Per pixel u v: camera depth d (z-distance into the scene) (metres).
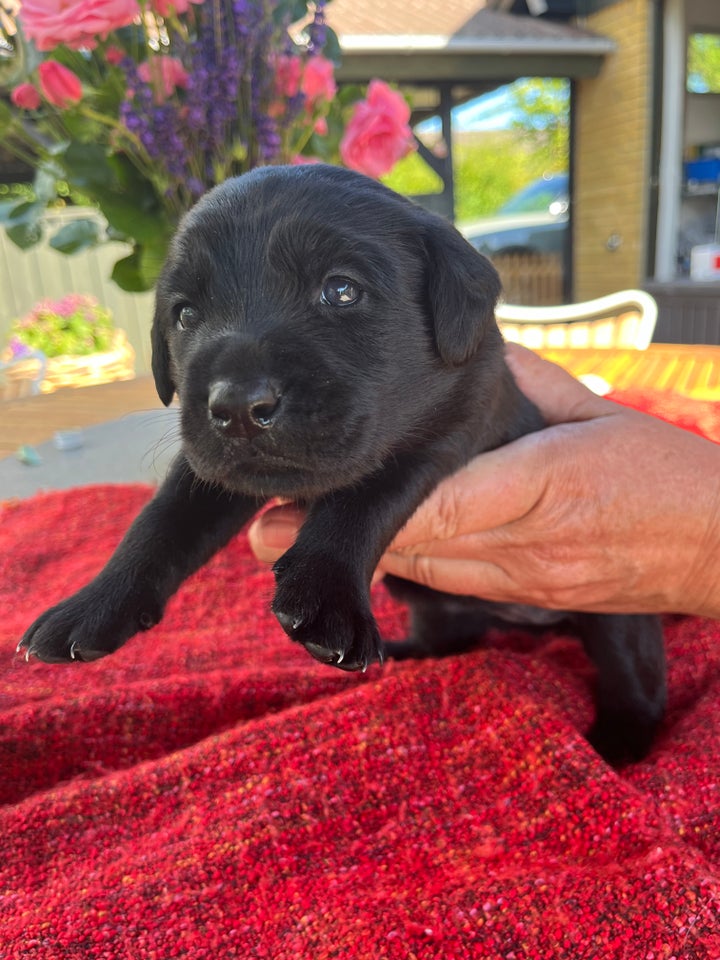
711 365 0.51
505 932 0.16
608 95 1.51
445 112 1.54
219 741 0.22
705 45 1.45
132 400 0.52
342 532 0.22
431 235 0.24
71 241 0.37
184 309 0.23
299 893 0.17
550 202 1.98
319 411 0.21
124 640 0.22
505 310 0.70
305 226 0.22
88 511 0.40
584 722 0.26
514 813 0.19
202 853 0.18
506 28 1.51
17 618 0.31
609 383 0.47
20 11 0.30
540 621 0.33
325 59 0.36
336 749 0.21
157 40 0.33
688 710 0.26
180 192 0.33
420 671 0.24
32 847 0.20
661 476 0.26
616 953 0.15
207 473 0.21
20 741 0.24
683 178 1.47
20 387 0.65
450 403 0.25
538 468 0.25
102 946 0.16
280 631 0.31
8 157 1.40
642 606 0.27
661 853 0.17
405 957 0.15
